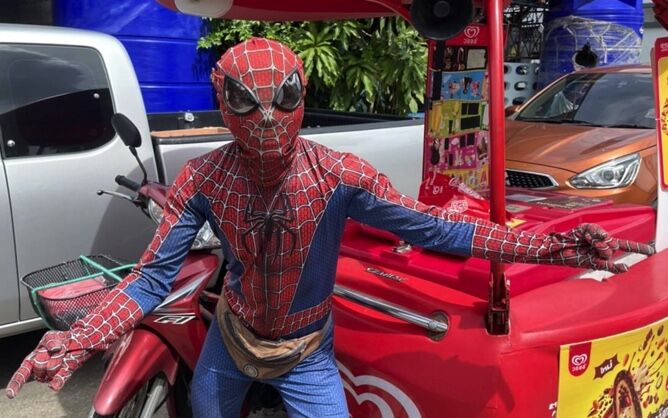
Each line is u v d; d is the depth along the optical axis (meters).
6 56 3.45
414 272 2.34
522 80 9.30
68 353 1.58
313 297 1.86
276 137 1.57
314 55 7.29
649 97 6.38
